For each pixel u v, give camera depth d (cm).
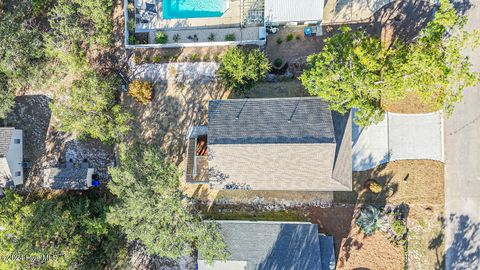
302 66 3981
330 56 3269
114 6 4134
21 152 4197
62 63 3909
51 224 3600
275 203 4062
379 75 3459
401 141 3962
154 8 4078
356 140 3978
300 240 3778
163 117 4122
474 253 3931
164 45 3988
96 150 4203
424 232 3953
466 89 3919
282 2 3741
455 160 3934
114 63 4144
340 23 3959
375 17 3941
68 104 3919
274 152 3466
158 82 4119
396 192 3956
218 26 4062
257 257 3809
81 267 3753
